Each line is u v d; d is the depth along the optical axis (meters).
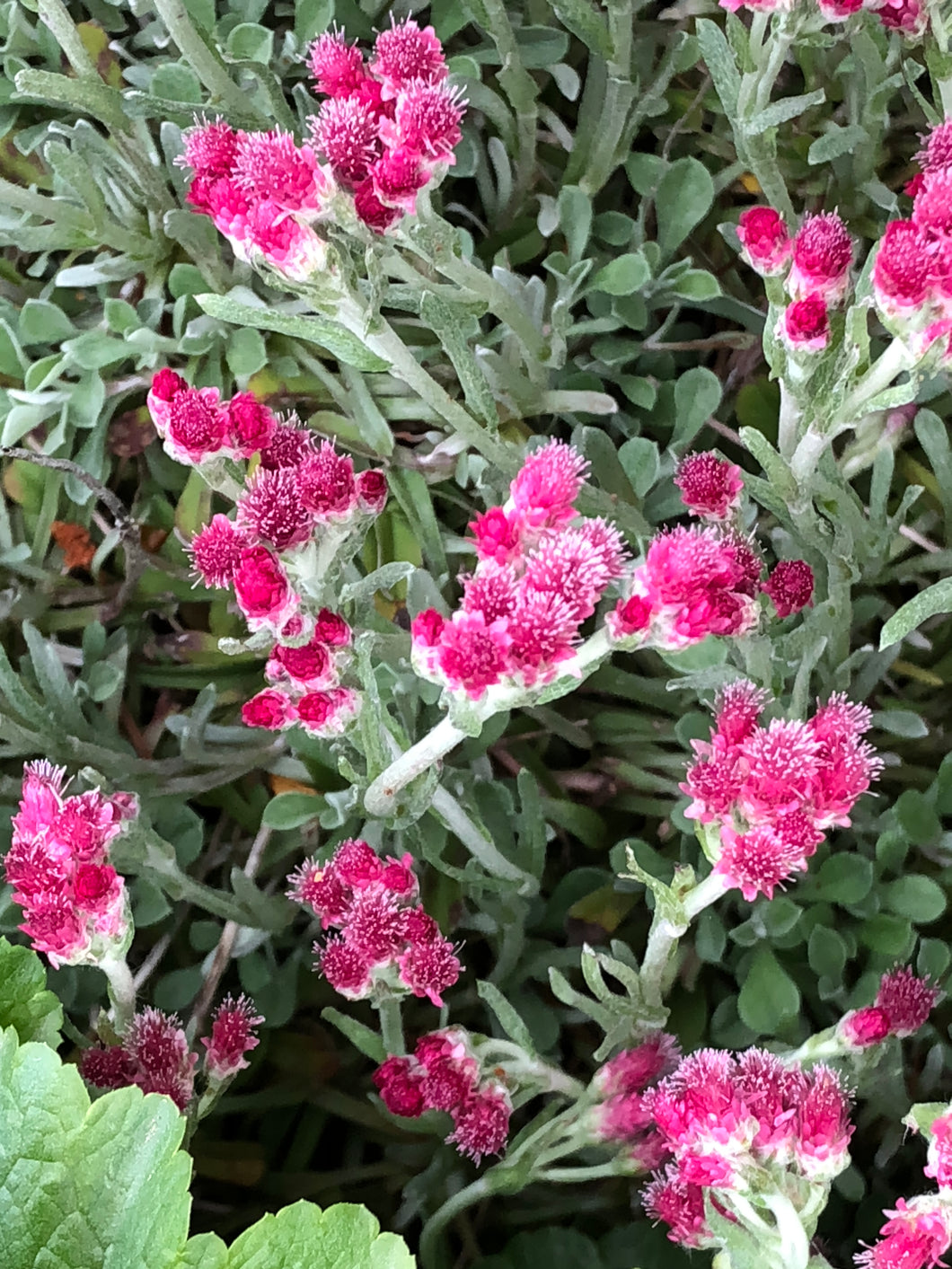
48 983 0.20
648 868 0.21
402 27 0.18
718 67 0.20
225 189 0.16
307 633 0.16
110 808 0.17
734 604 0.16
